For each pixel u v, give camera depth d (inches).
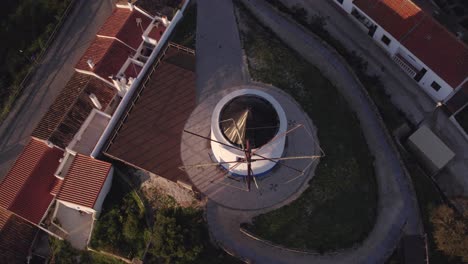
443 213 1827.0
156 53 2070.6
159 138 1877.5
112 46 2041.1
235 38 2154.3
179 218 1727.4
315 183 1836.9
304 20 2287.2
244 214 1781.5
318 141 1919.3
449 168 2098.9
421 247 1803.6
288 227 1780.3
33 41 2316.7
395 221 1887.3
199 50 2119.8
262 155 1691.7
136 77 2009.1
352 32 2333.9
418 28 2185.0
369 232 1860.2
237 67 2076.8
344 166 1903.3
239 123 1630.2
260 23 2233.0
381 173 1988.2
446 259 1856.5
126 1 2352.4
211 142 1806.1
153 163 1829.5
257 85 2034.9
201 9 2239.2
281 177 1831.9
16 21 2325.3
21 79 2236.7
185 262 1685.5
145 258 1742.1
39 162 1889.8
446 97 2165.4
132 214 1802.4
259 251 1759.4
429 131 2087.8
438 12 2444.6
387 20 2222.0
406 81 2253.9
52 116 1962.4
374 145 2039.9
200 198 1797.5
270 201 1796.3
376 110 2086.6
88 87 1980.8
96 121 1962.4
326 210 1820.9
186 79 2003.0
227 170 1803.6
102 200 1840.6
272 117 1712.6
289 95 2014.0
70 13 2365.9
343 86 2133.4
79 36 2319.1
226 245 1754.4
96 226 1808.6
